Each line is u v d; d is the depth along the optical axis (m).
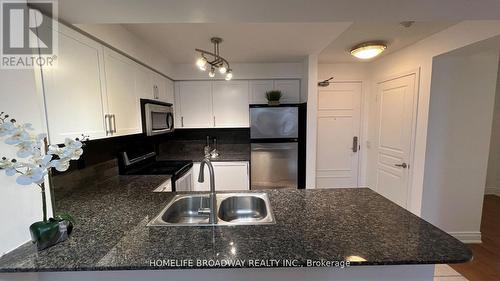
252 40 2.36
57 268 0.87
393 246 1.00
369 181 3.64
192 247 1.00
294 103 3.36
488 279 2.01
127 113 2.04
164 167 2.67
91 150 1.90
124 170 2.30
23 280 0.98
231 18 1.33
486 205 3.64
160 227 1.18
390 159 3.10
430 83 2.39
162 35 2.17
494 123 4.09
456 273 2.08
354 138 3.73
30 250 0.97
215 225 1.21
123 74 1.97
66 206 1.47
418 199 2.59
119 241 1.05
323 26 1.99
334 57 3.24
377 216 1.31
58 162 0.96
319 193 1.72
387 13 1.28
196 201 1.64
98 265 0.88
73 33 1.39
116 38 1.81
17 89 0.98
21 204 0.98
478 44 1.92
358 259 0.91
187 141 3.79
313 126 3.03
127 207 1.45
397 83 2.92
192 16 1.31
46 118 1.20
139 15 1.26
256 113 3.09
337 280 1.09
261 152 3.13
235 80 3.42
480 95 2.40
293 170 3.15
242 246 1.00
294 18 1.35
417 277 1.09
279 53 2.87
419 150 2.57
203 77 3.37
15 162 0.87
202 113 3.46
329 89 3.66
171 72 3.17
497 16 1.32
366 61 3.50
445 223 2.56
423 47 2.46
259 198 1.65
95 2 1.11
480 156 2.47
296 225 1.20
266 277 1.08
